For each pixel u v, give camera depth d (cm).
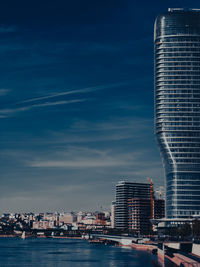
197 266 19625
